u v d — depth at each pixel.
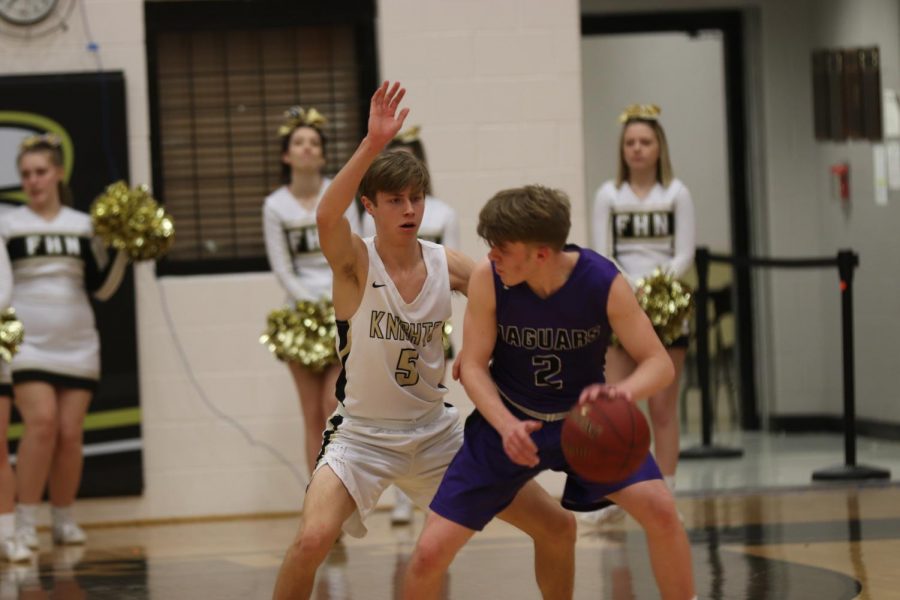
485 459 10.34
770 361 30.86
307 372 19.09
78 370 19.59
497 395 10.18
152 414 21.83
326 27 22.58
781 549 15.99
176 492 21.83
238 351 21.98
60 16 21.72
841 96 29.16
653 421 18.73
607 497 10.44
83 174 21.69
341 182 10.41
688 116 31.39
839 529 17.44
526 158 22.36
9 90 21.53
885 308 27.69
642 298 18.30
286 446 22.05
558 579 11.27
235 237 22.56
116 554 18.31
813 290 30.77
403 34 22.27
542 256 9.91
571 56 22.38
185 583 15.45
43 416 19.19
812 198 30.75
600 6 30.61
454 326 22.09
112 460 21.62
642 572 14.88
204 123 22.52
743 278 31.22
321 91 22.64
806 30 30.72
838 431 30.12
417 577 10.32
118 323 21.66
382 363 11.02
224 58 22.53
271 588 14.91
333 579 15.20
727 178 31.34
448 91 22.27
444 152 22.25
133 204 19.34
